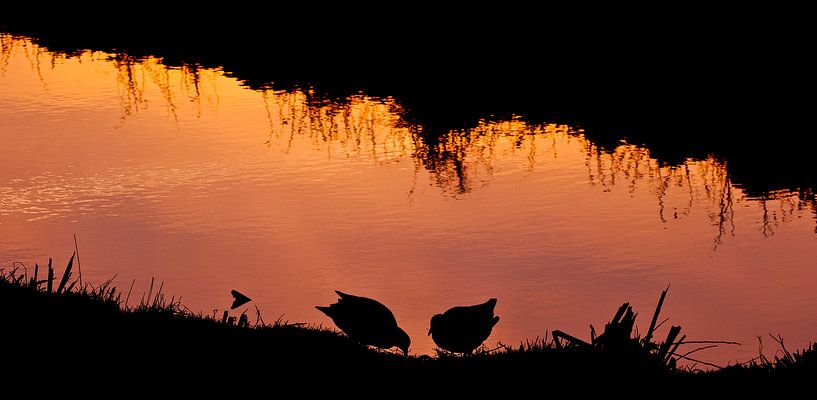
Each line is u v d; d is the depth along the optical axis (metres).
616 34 26.42
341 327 10.02
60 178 18.34
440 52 26.14
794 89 22.20
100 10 31.78
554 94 22.84
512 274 14.65
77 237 15.84
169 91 23.69
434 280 14.34
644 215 16.81
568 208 17.03
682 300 13.92
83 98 23.14
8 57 26.72
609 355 10.06
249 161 19.34
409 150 20.06
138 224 16.36
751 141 19.78
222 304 13.54
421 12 29.39
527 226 16.39
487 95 23.02
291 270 14.61
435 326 10.02
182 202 17.30
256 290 14.01
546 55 25.44
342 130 21.16
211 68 25.62
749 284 14.43
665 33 26.17
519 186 18.12
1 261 14.90
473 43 26.62
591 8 28.38
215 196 17.58
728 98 21.97
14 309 10.15
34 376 8.88
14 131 20.88
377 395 9.20
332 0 31.12
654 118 21.22
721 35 25.66
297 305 13.52
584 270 14.73
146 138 20.50
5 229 16.12
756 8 27.03
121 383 8.92
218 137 20.67
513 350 10.38
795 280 14.52
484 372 9.80
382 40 27.47
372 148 20.16
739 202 17.27
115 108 22.48
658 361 10.17
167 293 13.89
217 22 29.95
